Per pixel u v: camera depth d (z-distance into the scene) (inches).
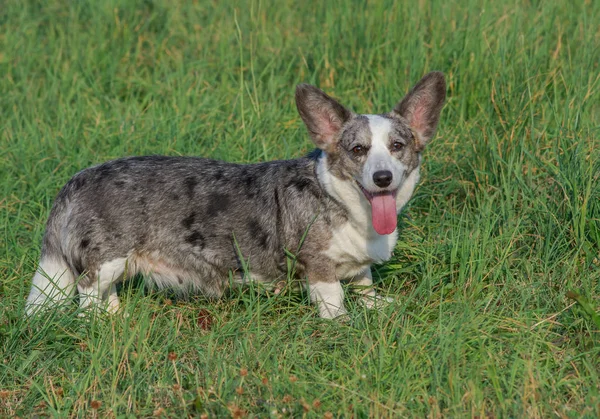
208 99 388.2
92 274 275.1
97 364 231.9
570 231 284.8
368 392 219.9
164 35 463.8
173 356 232.7
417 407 216.8
